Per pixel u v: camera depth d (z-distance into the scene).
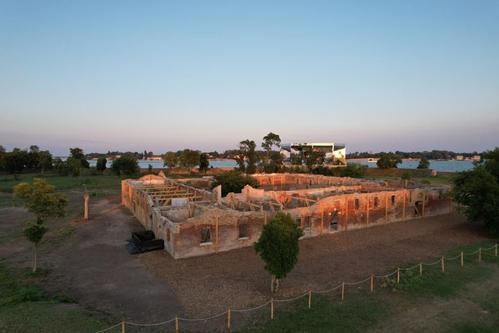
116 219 38.50
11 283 20.38
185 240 25.28
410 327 15.55
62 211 28.31
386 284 20.48
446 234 33.62
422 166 131.88
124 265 23.77
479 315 16.84
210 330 15.15
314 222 32.41
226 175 49.50
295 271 22.95
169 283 20.62
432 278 21.55
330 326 15.45
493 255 26.58
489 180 32.03
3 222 37.03
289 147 128.38
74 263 24.12
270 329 15.15
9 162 98.75
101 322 15.48
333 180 64.44
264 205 35.34
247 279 21.36
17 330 13.88
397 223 38.44
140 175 97.25
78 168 96.56
